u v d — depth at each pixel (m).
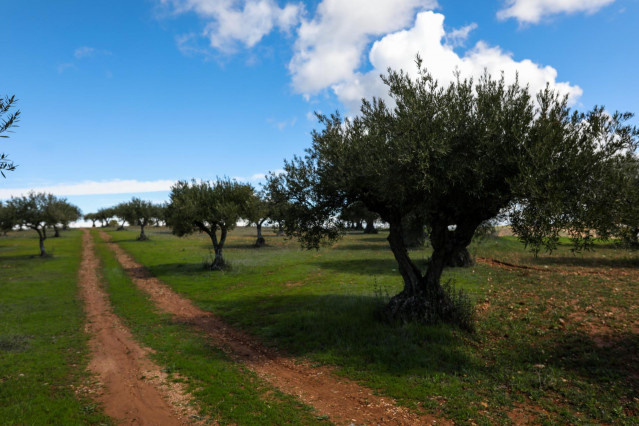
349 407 7.45
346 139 11.73
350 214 13.81
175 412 7.41
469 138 9.64
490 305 14.55
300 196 12.45
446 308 12.20
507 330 11.55
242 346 12.08
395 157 9.78
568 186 8.45
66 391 8.58
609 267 22.16
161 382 9.06
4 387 8.59
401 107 10.28
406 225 15.18
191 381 9.07
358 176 10.76
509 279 19.58
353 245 45.78
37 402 7.83
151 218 66.56
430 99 10.23
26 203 39.94
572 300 14.38
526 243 9.28
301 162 12.62
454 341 10.68
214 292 22.06
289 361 10.45
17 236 75.62
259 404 7.58
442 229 12.30
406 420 6.80
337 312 14.58
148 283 26.39
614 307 13.02
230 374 9.44
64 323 15.64
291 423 6.79
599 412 6.74
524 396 7.55
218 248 30.25
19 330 14.04
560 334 10.83
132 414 7.39
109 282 27.02
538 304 14.13
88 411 7.50
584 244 8.51
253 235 70.25
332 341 11.53
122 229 98.69
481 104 9.73
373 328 12.02
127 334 14.03
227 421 6.93
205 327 14.68
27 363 10.43
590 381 7.98
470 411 6.91
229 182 31.11
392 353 10.09
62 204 46.31
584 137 8.46
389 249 39.78
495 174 9.31
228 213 28.48
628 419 6.43
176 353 11.45
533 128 8.86
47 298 20.89
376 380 8.61
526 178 8.07
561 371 8.53
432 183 9.53
